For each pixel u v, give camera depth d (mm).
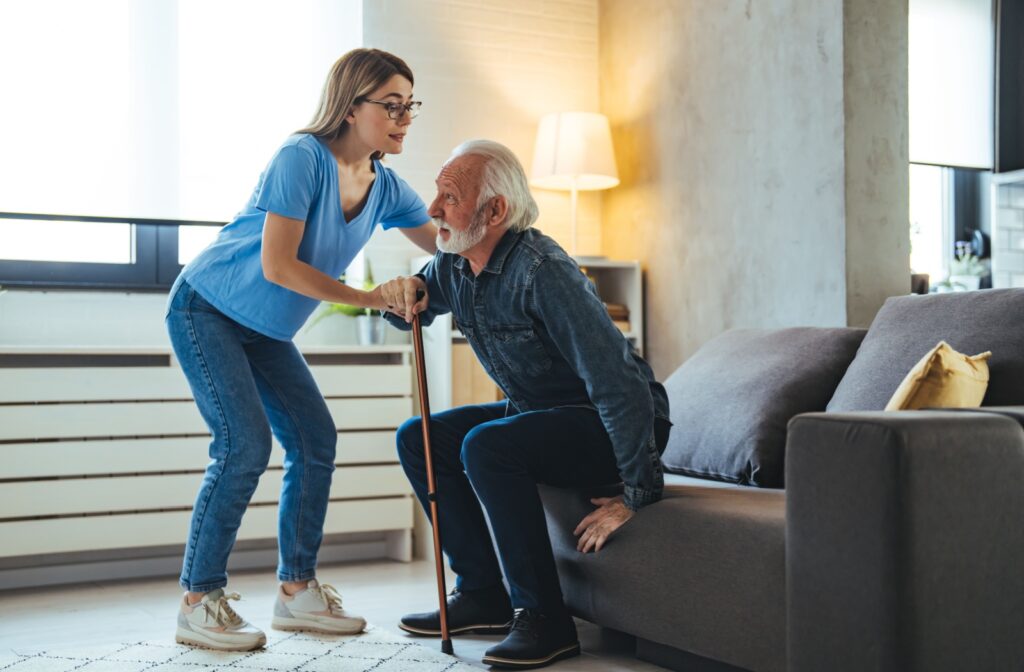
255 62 3879
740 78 3623
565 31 4410
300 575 2627
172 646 2510
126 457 3393
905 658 1650
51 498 3309
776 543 1935
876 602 1671
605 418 2262
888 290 3266
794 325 3393
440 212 2357
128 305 3709
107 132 3676
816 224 3303
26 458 3281
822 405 2725
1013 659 1764
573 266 2316
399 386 3752
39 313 3582
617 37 4340
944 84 3996
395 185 2678
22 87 3576
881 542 1665
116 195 3682
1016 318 2334
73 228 3674
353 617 2615
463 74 4211
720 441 2754
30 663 2379
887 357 2516
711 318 3777
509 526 2312
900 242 3285
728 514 2072
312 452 2627
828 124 3256
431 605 3025
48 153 3600
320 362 3939
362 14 4035
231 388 2451
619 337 2277
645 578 2223
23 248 3607
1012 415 1844
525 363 2404
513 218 2361
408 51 4117
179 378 3473
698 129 3842
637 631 2256
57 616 2941
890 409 2232
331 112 2443
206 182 3805
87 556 3514
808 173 3334
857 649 1703
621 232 4316
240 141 3855
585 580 2406
